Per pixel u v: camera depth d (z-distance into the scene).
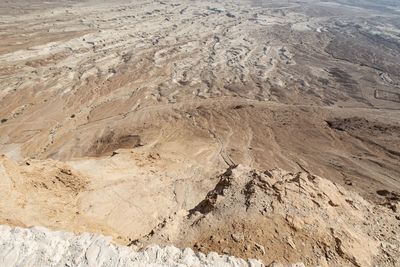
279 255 12.47
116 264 9.55
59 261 9.27
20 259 9.05
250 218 13.85
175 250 10.59
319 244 13.08
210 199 15.46
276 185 15.45
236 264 10.55
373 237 14.16
